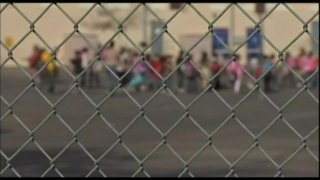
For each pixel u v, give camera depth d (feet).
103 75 169.68
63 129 89.76
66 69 26.76
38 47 116.67
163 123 119.96
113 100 146.00
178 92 189.16
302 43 160.25
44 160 70.64
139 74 185.68
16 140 79.36
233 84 193.26
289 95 183.52
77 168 68.90
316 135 94.89
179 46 25.13
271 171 68.39
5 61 25.44
